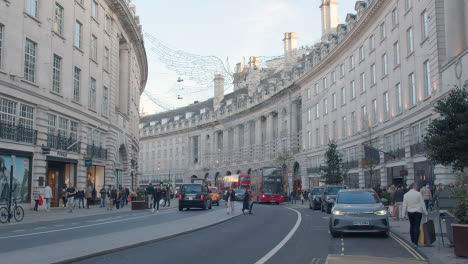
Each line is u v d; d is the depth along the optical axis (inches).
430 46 1094.4
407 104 1293.1
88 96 1385.3
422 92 1183.6
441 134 605.3
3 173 968.9
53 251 417.1
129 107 1916.8
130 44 1935.3
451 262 369.1
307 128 2349.9
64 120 1246.9
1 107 972.6
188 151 3961.6
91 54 1421.0
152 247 484.7
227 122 3385.8
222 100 3572.8
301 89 2423.7
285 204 1990.7
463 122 590.6
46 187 1071.6
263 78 2999.5
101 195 1401.3
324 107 2129.7
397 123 1368.1
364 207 563.5
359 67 1723.7
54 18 1173.7
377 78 1546.5
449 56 1042.7
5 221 791.7
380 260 364.2
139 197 1374.3
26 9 1055.6
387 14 1454.2
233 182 2407.7
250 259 401.4
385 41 1478.8
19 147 1013.8
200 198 1261.1
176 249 469.1
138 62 2347.4
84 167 1339.8
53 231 638.5
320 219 924.0
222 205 1774.1
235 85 3260.3
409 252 436.1
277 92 2632.9
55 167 1247.5
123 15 1691.7
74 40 1291.8
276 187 1971.0
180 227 687.7
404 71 1317.7
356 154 1761.8
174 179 4082.2
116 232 599.2
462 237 391.9
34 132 1077.8
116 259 401.7
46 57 1131.3
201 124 3742.6
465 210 436.5
